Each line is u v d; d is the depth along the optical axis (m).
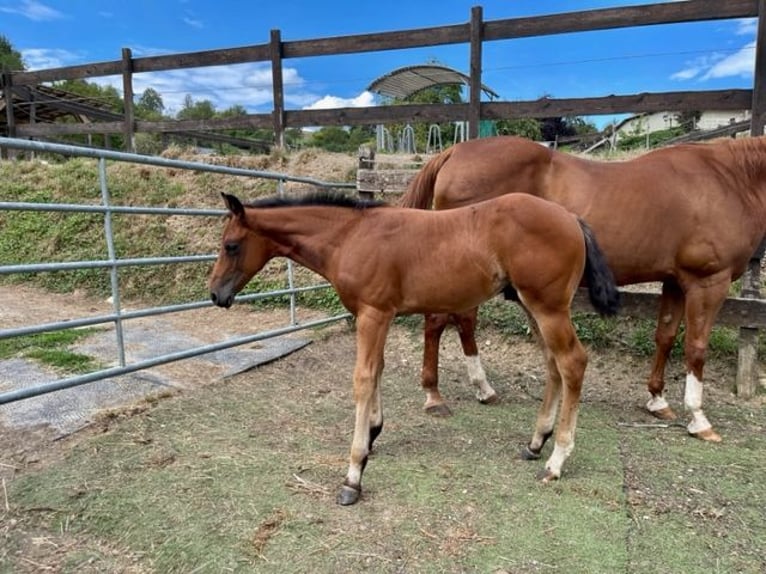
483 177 3.52
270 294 4.57
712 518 2.40
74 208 3.17
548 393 2.88
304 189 6.16
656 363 3.70
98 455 2.80
